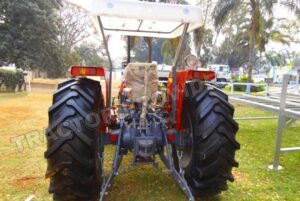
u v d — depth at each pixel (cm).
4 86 1327
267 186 296
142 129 258
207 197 267
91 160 227
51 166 220
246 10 1712
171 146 313
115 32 368
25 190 277
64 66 2559
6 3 2142
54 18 2378
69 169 220
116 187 285
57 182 225
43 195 267
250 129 586
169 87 306
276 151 348
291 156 402
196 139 245
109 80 287
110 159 360
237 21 2342
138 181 300
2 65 2152
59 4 2628
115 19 286
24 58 2172
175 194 271
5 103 928
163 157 271
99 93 265
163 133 264
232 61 4134
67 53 2702
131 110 275
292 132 558
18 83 1382
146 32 366
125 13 210
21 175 314
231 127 242
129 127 262
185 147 277
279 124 346
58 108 225
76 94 231
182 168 274
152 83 259
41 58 2291
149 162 255
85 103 230
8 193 271
